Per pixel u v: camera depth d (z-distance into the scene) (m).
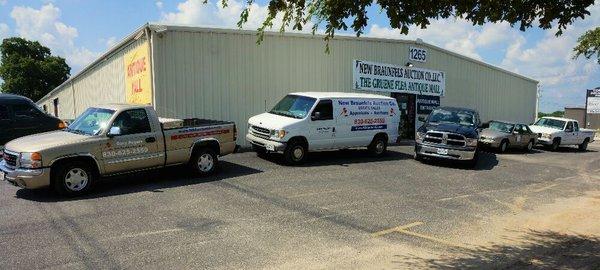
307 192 9.35
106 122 8.90
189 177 10.33
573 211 8.94
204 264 5.39
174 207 7.81
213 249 5.90
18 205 7.73
